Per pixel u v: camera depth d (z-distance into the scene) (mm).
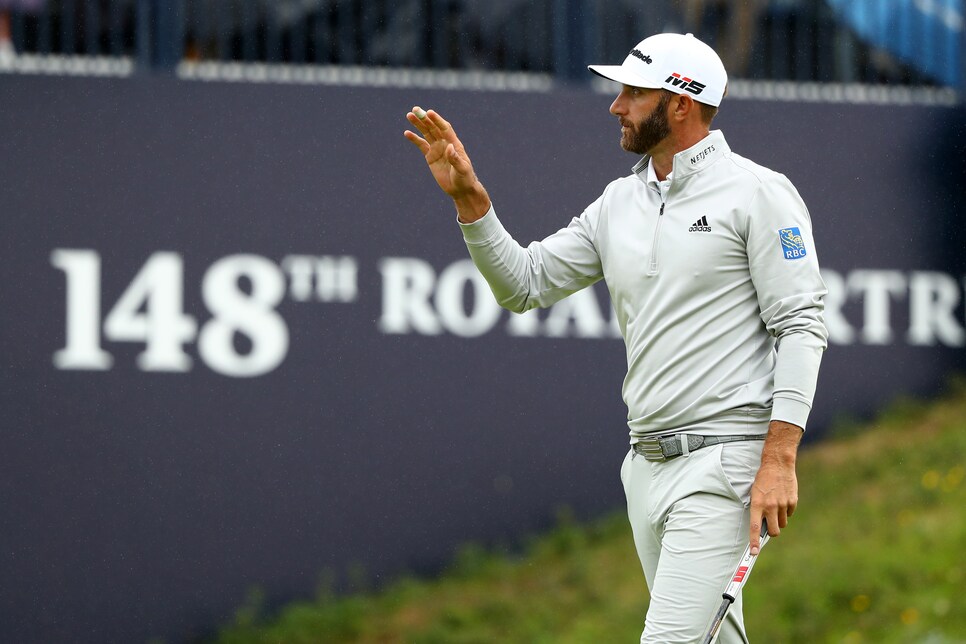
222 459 30766
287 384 31078
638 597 29641
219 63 32219
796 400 13461
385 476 31250
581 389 31969
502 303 15234
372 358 31391
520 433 31719
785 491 13414
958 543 29422
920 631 27062
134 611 30344
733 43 34156
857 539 30141
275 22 32531
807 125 33438
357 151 31656
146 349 30672
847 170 33438
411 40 33094
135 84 30953
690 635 13805
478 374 31672
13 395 30188
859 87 34344
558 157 32406
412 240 31688
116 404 30500
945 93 34406
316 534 30938
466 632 29734
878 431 32781
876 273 33312
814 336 13562
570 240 15180
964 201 33656
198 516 30625
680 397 14000
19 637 30031
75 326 30469
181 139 31047
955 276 33531
